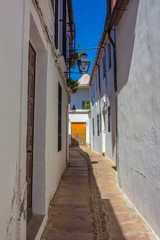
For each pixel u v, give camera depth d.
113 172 6.87
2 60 1.56
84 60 8.33
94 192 4.82
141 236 2.86
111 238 2.81
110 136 9.12
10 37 1.74
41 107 3.37
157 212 2.84
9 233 1.71
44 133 3.33
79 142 19.78
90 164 8.50
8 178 1.69
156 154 2.89
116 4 4.32
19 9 2.00
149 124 3.14
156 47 2.88
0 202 1.53
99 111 12.02
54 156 4.47
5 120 1.63
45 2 3.45
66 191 4.84
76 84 8.72
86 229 3.05
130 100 4.12
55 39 5.37
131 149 4.08
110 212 3.67
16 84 1.91
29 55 3.08
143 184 3.38
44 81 3.42
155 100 2.93
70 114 19.78
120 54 4.97
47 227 3.10
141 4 3.43
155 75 2.92
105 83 9.87
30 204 3.15
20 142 2.00
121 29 4.85
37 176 3.24
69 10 9.23
